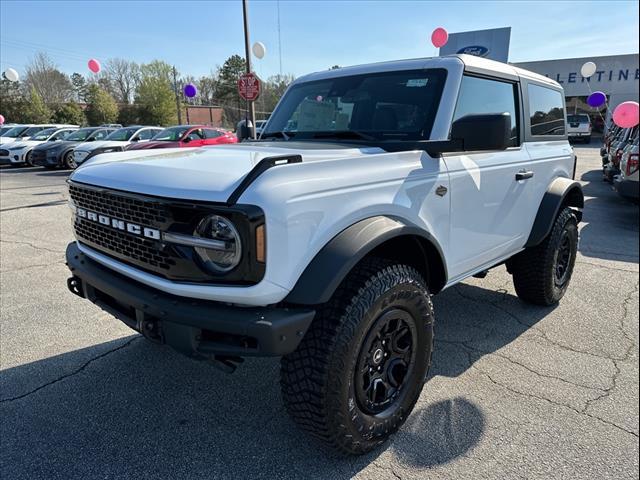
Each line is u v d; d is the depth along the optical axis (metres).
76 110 46.75
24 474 2.29
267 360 3.38
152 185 2.06
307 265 2.01
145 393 2.97
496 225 3.32
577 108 31.59
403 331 2.47
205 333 2.04
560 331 3.85
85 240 2.63
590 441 2.51
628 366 3.28
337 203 2.10
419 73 3.10
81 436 2.56
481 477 2.27
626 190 7.89
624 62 29.52
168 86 55.28
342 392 2.14
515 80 3.60
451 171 2.77
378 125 3.06
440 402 2.87
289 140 3.32
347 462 2.38
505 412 2.77
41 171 16.66
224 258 1.91
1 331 3.80
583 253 6.26
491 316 4.15
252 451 2.45
